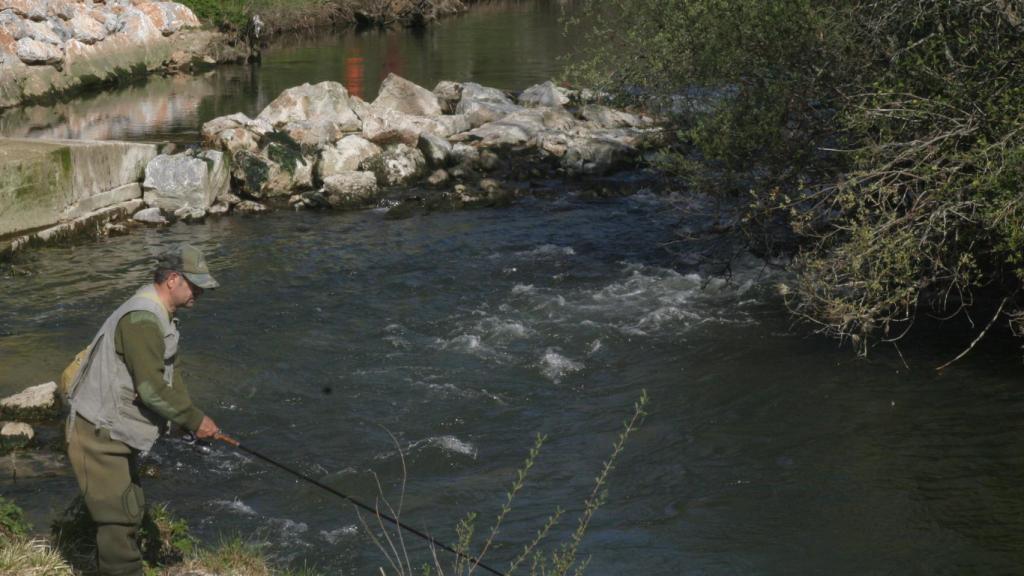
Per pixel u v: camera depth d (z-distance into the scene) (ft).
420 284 40.45
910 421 28.27
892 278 32.83
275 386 31.35
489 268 42.37
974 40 29.14
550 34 117.50
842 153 33.76
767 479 25.55
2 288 40.09
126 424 15.81
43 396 29.07
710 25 35.53
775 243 41.01
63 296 39.34
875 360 32.24
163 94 84.64
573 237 46.34
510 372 32.60
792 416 28.91
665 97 41.01
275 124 59.62
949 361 31.63
